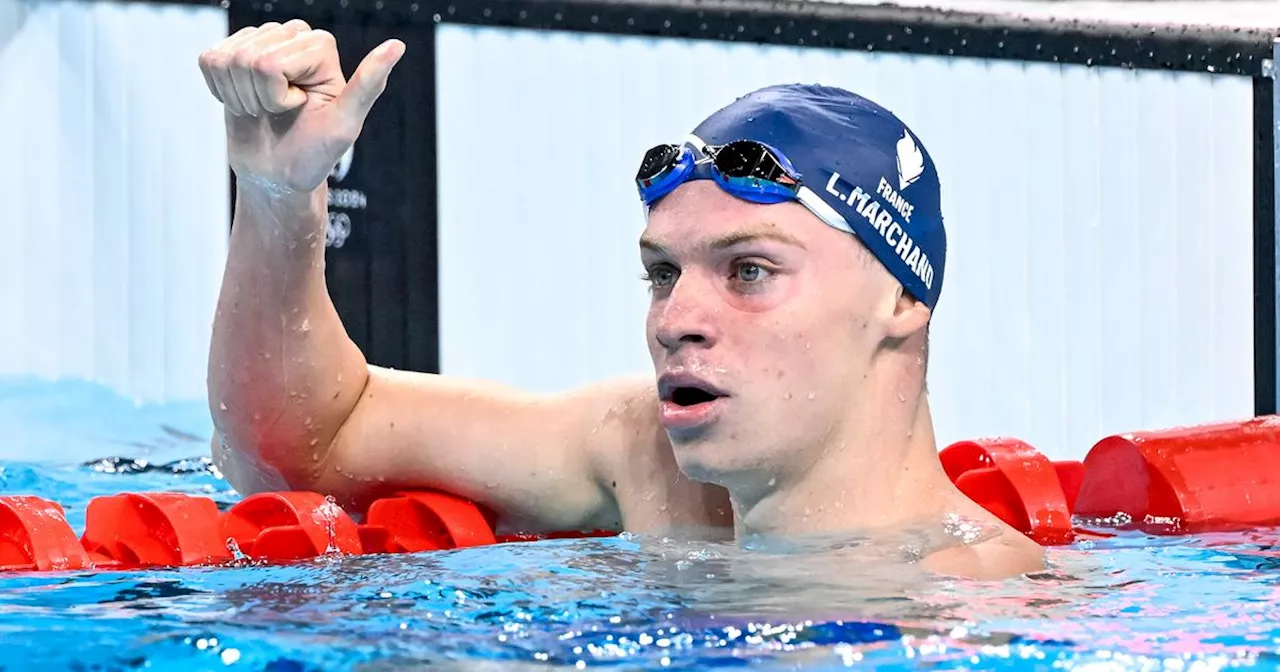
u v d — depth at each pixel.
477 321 20.41
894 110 21.66
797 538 6.66
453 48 20.22
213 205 19.39
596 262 21.03
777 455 6.47
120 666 4.70
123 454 15.35
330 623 5.22
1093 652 4.77
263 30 6.80
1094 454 9.08
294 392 7.88
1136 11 22.64
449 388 8.40
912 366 6.88
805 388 6.43
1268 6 22.80
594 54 20.89
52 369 18.67
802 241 6.40
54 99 18.75
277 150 6.94
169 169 19.19
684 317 6.35
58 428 16.59
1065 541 7.81
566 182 20.86
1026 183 22.12
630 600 5.57
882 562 6.19
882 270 6.68
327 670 4.59
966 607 5.45
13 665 4.73
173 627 5.20
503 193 20.53
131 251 19.02
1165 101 22.59
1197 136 22.70
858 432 6.67
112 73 18.95
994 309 21.94
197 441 16.38
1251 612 5.44
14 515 6.99
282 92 6.67
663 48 21.17
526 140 20.61
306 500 7.47
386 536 7.71
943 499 6.95
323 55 6.84
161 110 19.14
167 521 7.16
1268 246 22.77
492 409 8.21
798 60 21.52
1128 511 8.81
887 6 21.73
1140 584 6.10
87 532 7.51
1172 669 4.59
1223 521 8.48
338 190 19.45
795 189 6.37
